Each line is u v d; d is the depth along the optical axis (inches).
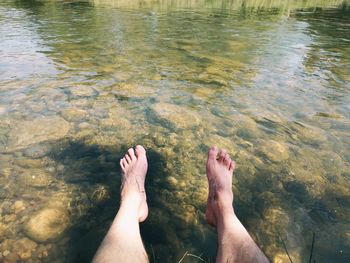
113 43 162.2
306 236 48.7
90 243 46.3
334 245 47.2
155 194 57.1
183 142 73.3
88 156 66.7
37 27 197.3
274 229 49.8
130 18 242.8
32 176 59.6
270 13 301.0
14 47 148.3
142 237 47.5
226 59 139.5
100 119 81.3
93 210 52.6
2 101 88.1
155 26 213.2
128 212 49.3
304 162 66.9
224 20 248.8
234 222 47.4
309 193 58.1
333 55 150.9
